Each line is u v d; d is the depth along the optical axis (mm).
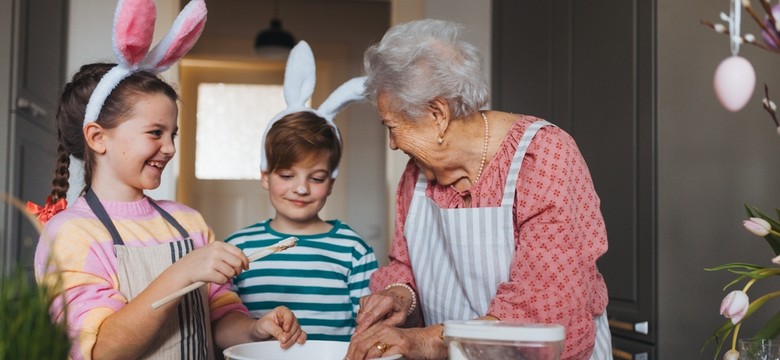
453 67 1298
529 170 1321
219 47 4770
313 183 1913
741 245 2148
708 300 2141
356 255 1987
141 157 1314
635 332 2207
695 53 2166
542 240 1286
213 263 1156
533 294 1264
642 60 2189
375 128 4805
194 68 4816
